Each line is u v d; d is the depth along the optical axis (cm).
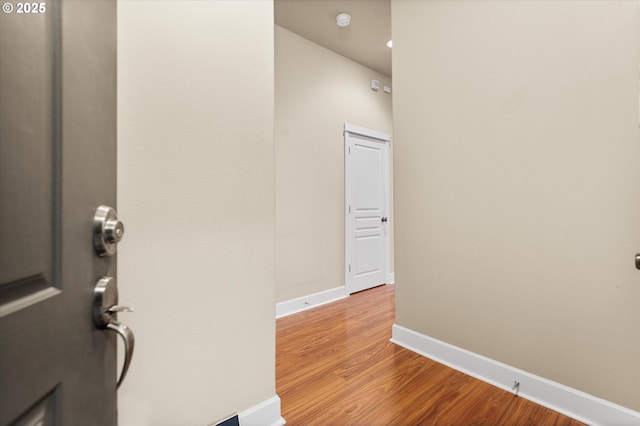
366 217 393
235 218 125
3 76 36
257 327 132
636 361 128
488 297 177
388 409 152
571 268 146
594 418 138
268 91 138
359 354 212
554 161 150
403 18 223
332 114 354
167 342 106
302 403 158
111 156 61
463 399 159
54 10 45
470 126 185
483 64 178
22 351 38
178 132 109
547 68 152
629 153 129
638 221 128
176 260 108
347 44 339
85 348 51
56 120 45
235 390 124
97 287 54
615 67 132
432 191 206
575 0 143
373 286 400
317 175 338
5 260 36
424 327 211
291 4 271
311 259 331
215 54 120
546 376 154
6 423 35
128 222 97
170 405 106
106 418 57
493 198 174
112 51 62
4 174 37
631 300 130
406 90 221
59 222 45
